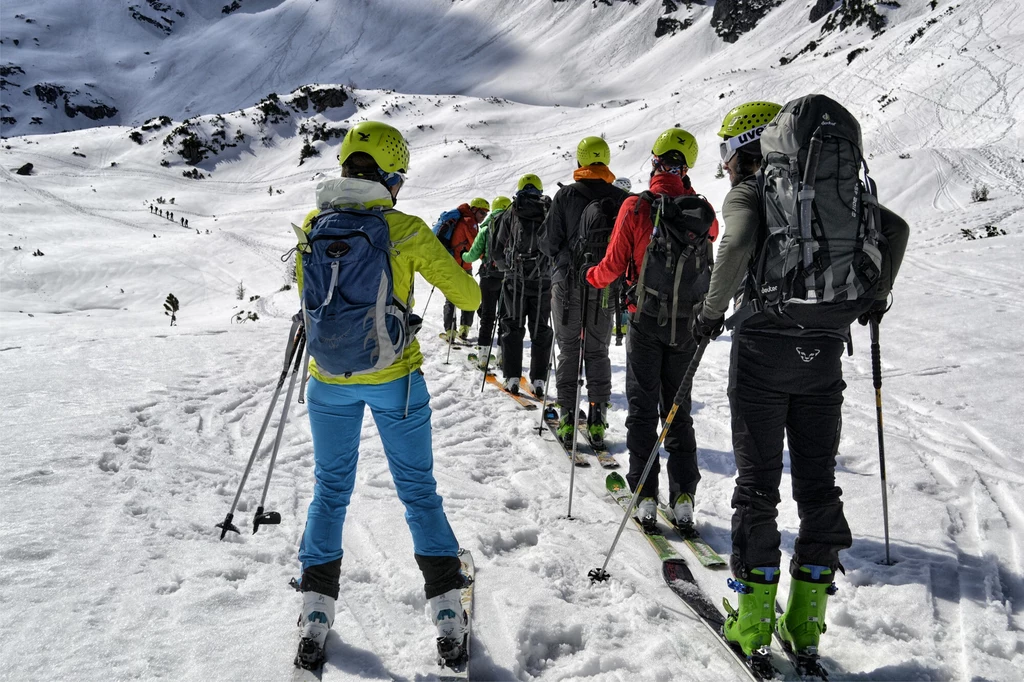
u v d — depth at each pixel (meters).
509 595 3.03
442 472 4.59
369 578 3.16
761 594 2.53
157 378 6.11
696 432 5.40
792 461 2.62
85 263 45.53
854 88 74.19
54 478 3.84
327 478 2.64
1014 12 74.25
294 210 73.19
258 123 113.81
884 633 2.82
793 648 2.61
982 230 19.38
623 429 5.59
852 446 4.77
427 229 2.52
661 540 3.63
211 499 3.88
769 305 2.38
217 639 2.59
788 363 2.46
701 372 7.14
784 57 120.19
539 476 4.66
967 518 3.69
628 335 3.86
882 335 8.32
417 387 2.60
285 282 40.41
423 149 91.69
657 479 3.86
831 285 2.27
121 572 2.97
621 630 2.86
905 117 54.16
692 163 3.79
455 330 9.65
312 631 2.49
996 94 52.41
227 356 7.24
